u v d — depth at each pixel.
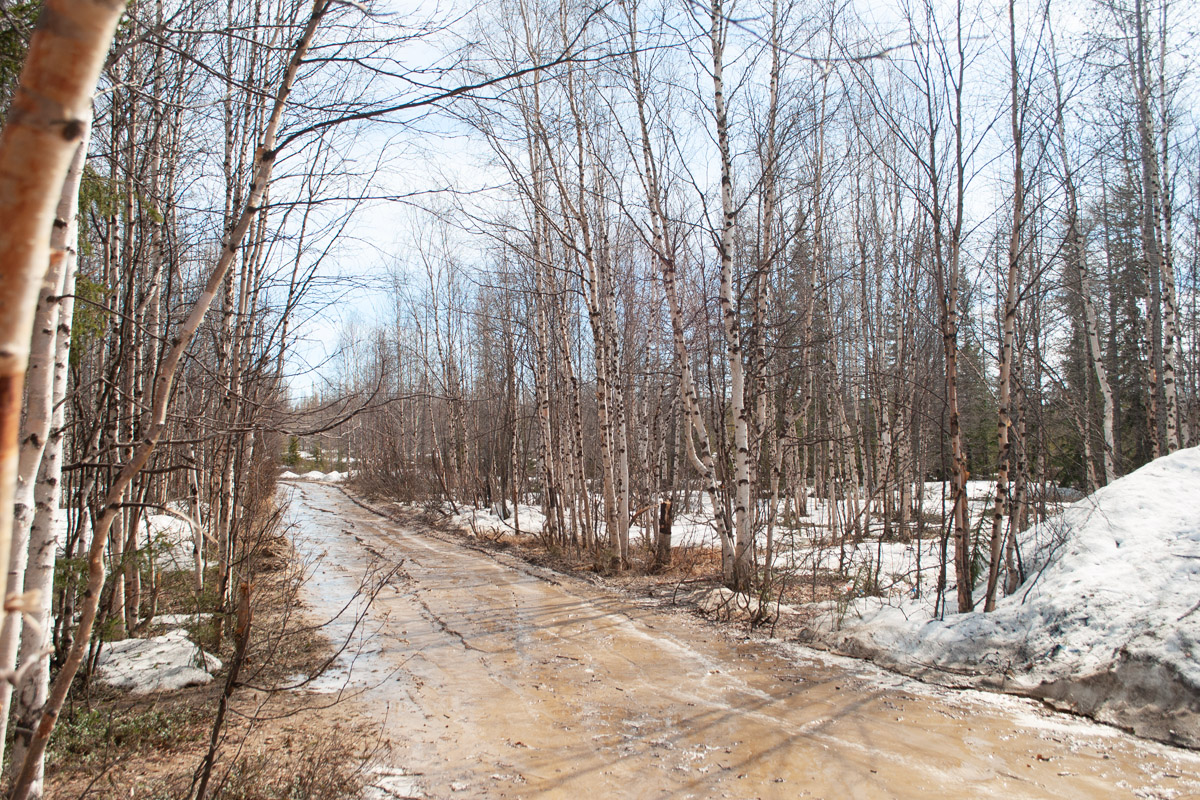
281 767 4.90
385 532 20.80
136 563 6.25
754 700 6.44
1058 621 6.75
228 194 7.63
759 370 11.82
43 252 1.22
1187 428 14.52
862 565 11.05
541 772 5.02
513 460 19.70
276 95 3.28
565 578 13.09
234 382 7.36
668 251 12.14
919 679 6.89
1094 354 13.95
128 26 4.37
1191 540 7.13
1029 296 10.73
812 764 5.09
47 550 3.54
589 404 28.72
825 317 20.31
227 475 8.05
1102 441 13.81
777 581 11.64
